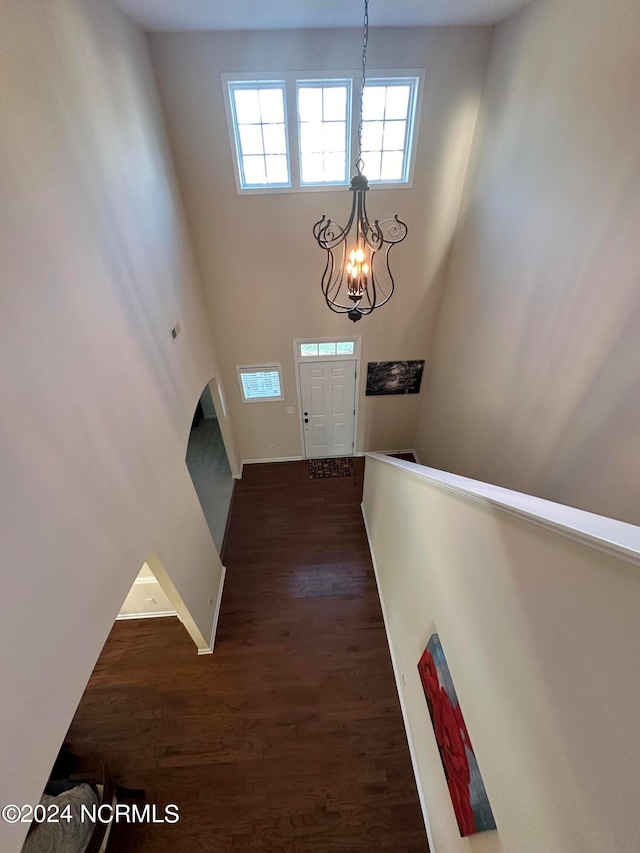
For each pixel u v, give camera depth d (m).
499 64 3.25
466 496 1.78
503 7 2.88
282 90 3.56
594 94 2.18
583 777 1.04
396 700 3.27
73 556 1.69
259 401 5.62
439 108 3.66
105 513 1.99
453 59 3.45
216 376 4.93
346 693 3.32
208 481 5.85
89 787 2.44
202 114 3.57
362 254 2.46
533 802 1.30
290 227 4.24
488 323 3.63
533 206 2.85
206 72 3.40
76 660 1.67
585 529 1.04
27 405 1.48
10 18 1.56
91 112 2.21
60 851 2.14
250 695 3.32
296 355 5.24
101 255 2.19
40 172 1.69
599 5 2.09
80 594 1.73
